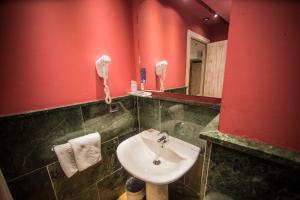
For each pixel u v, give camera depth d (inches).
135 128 57.1
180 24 38.9
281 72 14.6
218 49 32.4
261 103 16.4
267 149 15.8
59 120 38.1
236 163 18.7
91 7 40.1
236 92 17.9
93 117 44.4
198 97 37.7
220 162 20.1
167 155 40.8
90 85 42.8
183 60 39.9
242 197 19.4
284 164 14.5
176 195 50.2
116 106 49.4
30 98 33.7
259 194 17.8
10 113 31.6
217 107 32.4
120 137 52.8
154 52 47.3
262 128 16.8
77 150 39.3
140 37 50.4
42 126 35.7
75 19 37.7
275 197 16.7
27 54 32.0
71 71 38.8
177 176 28.8
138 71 54.2
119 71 49.2
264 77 15.7
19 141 33.0
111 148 50.9
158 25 44.3
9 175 32.8
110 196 54.7
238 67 17.2
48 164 37.9
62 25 35.9
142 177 29.4
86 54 40.8
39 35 33.0
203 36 34.8
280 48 14.3
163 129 47.3
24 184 35.1
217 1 31.5
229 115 19.1
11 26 29.6
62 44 36.4
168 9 41.1
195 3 34.7
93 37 41.5
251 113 17.3
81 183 45.3
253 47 15.8
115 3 45.0
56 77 36.6
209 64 34.5
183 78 40.6
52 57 35.4
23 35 31.1
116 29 46.3
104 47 44.1
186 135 40.8
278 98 15.2
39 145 35.9
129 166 33.4
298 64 13.6
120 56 48.7
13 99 31.6
